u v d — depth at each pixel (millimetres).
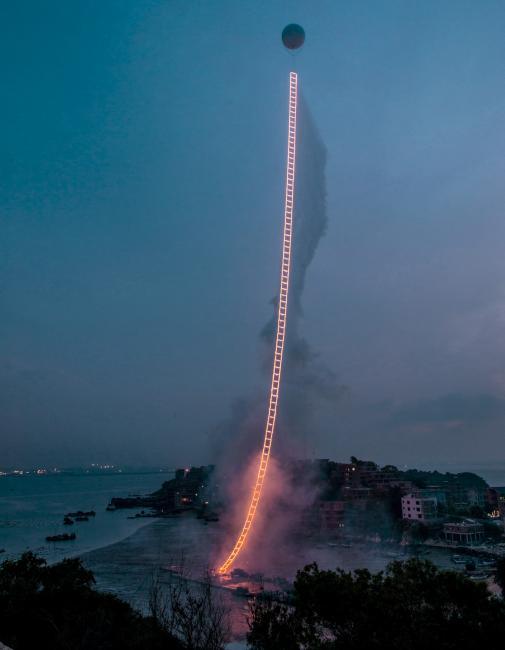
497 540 120125
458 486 192875
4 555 121625
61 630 30812
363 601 27391
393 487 153625
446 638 25406
